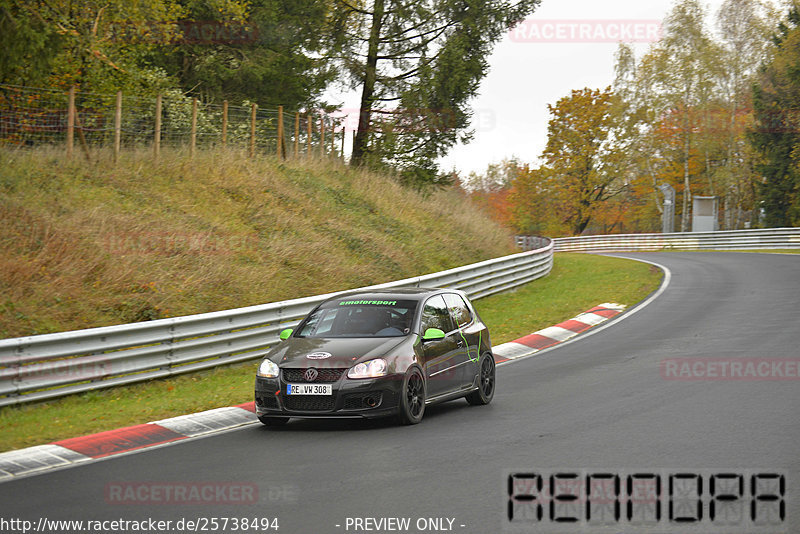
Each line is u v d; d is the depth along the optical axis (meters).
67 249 67.38
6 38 81.06
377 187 128.25
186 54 137.62
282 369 38.34
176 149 104.06
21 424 40.09
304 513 24.17
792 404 40.19
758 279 109.50
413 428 37.88
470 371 43.88
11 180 78.25
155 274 69.88
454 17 139.38
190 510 24.75
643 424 36.47
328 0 139.75
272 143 124.44
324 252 90.75
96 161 91.00
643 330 70.69
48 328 56.75
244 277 75.62
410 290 44.97
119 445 35.56
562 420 38.22
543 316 80.38
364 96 144.25
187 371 54.97
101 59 96.88
